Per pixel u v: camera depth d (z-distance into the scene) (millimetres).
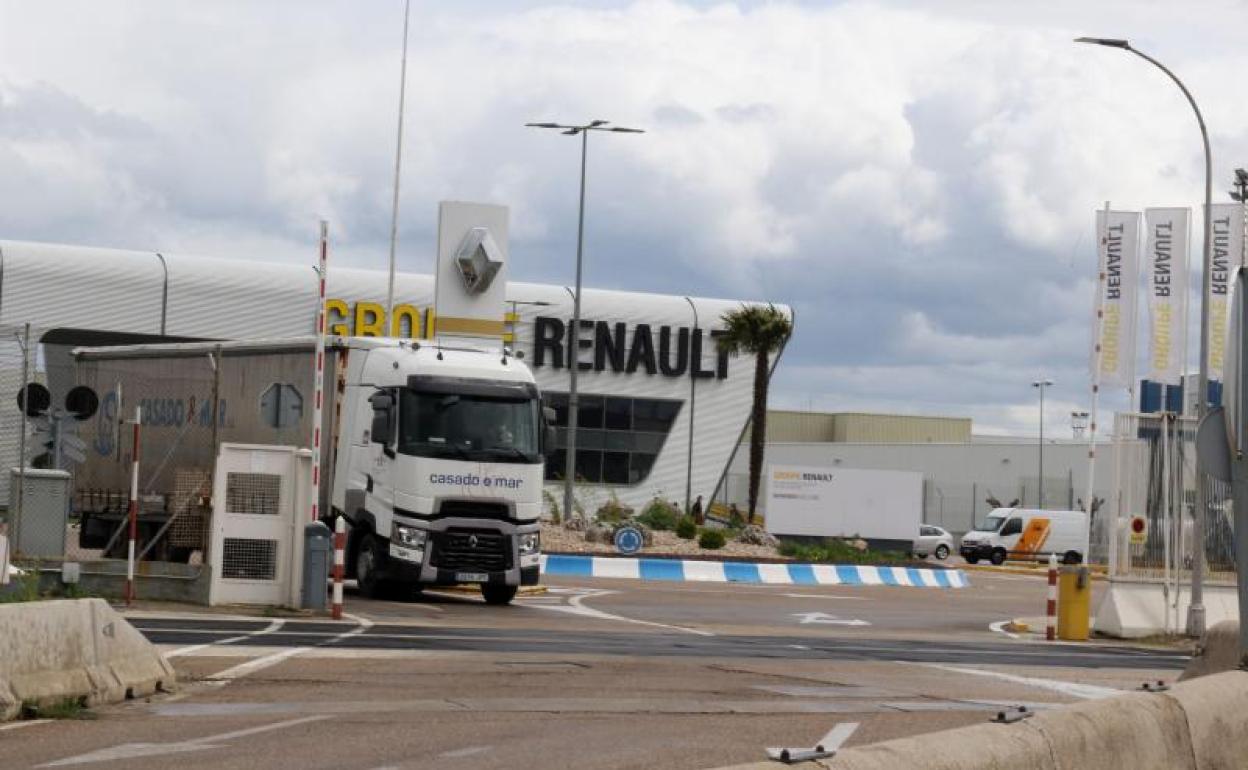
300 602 30922
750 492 94688
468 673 21078
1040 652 30219
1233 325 13367
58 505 30703
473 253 57000
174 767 12961
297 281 99250
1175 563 36500
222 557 30750
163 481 40250
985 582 67312
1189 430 37062
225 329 97438
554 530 69750
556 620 33250
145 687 17656
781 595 49062
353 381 37188
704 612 39000
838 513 83500
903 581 61469
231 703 17266
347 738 14844
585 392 108688
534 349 107500
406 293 101875
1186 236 43594
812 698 19734
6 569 24281
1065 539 96438
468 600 38844
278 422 38375
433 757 13852
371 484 36188
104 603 17578
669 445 111375
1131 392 43625
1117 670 26250
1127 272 43844
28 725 15258
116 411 42844
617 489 109562
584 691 19547
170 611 29469
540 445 36812
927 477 131625
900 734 16422
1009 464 126188
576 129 72062
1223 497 37062
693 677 21719
